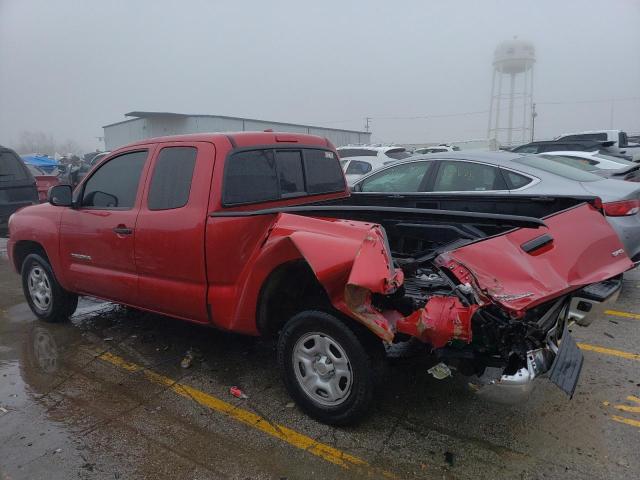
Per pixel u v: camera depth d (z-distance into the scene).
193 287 3.89
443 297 2.88
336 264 2.96
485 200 4.68
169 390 3.93
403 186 6.93
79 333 5.16
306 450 3.14
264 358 4.48
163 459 3.08
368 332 3.20
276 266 3.44
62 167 25.62
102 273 4.59
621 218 5.32
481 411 3.54
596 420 3.40
